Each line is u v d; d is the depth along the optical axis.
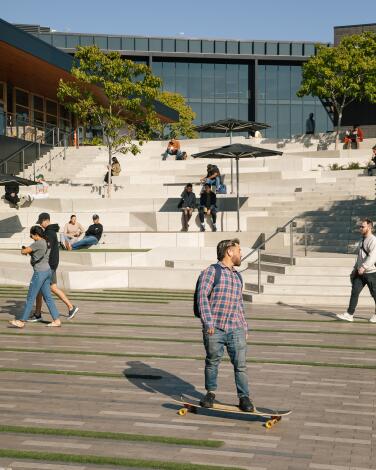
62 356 10.08
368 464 5.65
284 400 7.60
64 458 5.77
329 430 6.55
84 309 14.86
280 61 71.31
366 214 22.89
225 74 71.50
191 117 59.75
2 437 6.36
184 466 5.58
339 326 12.52
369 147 37.94
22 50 30.64
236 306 6.96
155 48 69.88
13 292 17.67
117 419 6.92
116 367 9.31
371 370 9.09
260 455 5.87
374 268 12.70
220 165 34.31
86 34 68.88
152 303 15.70
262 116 71.19
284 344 10.84
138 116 32.47
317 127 72.06
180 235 22.36
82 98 32.41
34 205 26.80
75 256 20.56
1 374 8.91
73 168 33.78
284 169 33.25
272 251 19.94
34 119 40.69
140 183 32.16
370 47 39.78
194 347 10.73
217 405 6.94
